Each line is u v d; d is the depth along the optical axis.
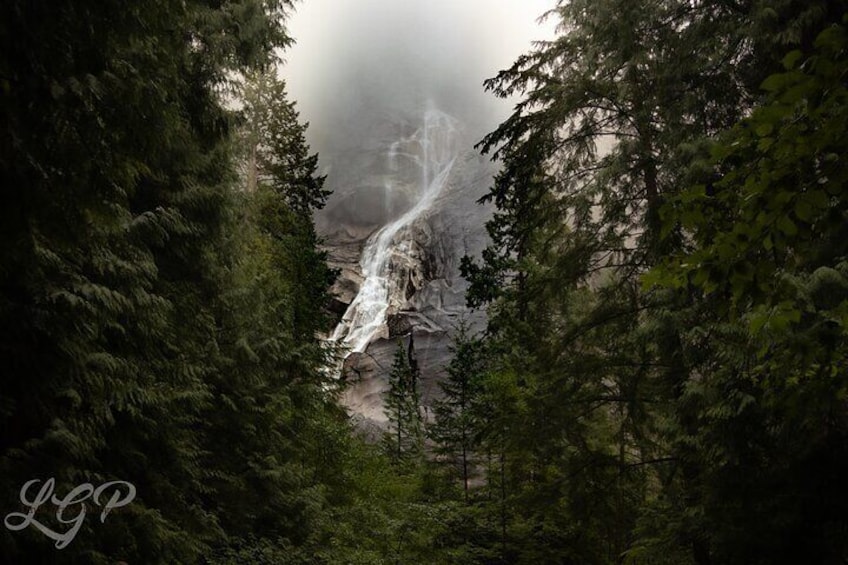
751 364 7.83
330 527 11.55
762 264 3.56
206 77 9.98
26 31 3.86
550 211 13.22
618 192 12.20
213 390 10.20
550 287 13.00
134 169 5.65
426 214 72.31
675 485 10.40
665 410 10.28
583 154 13.27
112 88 4.83
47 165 4.16
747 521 7.33
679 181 10.32
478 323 50.41
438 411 26.70
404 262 65.38
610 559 14.30
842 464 6.71
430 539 13.22
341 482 14.15
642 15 11.05
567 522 14.28
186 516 7.99
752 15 8.95
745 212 3.39
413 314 54.94
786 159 3.21
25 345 4.93
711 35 10.09
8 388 4.99
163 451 7.86
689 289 9.68
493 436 13.18
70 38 4.21
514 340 16.30
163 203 9.04
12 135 3.88
